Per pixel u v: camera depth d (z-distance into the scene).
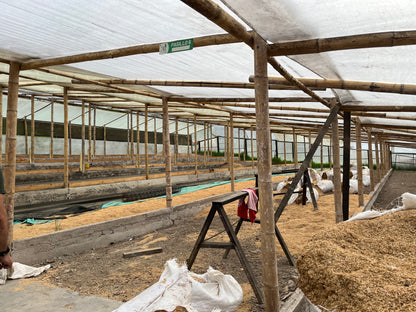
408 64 2.92
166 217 7.15
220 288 2.87
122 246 5.69
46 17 2.67
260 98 2.41
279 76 4.27
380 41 2.27
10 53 3.79
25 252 4.59
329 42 2.40
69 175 12.09
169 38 3.07
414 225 2.56
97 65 4.29
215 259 4.68
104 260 4.88
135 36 3.06
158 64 4.09
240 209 4.49
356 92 4.31
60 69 4.62
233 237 3.40
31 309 3.13
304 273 2.26
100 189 11.25
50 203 9.47
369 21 2.14
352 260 2.14
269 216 2.43
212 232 6.39
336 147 5.48
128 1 2.31
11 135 4.14
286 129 19.20
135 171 15.08
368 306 1.78
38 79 6.57
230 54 3.41
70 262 4.80
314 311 2.16
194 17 2.53
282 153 28.06
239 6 1.93
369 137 11.05
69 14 2.60
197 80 4.86
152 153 23.28
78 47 3.48
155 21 2.66
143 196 10.73
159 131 24.03
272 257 2.45
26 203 9.11
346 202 5.38
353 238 2.49
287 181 11.06
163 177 14.51
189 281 2.65
